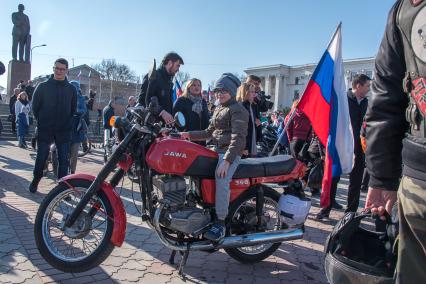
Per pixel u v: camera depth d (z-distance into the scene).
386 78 1.69
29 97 17.75
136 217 5.34
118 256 3.94
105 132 9.84
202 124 6.25
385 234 2.14
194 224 3.46
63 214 3.50
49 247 3.27
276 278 3.70
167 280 3.47
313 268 3.98
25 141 14.77
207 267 3.83
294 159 4.00
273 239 3.73
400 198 1.60
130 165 3.39
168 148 3.36
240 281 3.57
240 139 3.57
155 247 4.24
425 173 1.50
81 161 10.58
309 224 5.59
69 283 3.28
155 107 3.39
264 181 3.78
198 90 6.21
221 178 3.50
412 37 1.55
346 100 5.12
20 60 24.08
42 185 6.91
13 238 4.20
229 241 3.56
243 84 5.68
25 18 23.83
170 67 5.59
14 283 3.21
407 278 1.60
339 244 2.12
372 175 1.77
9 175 7.66
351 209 5.49
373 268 1.92
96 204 3.35
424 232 1.52
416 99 1.55
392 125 1.69
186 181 3.69
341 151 5.07
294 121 6.86
